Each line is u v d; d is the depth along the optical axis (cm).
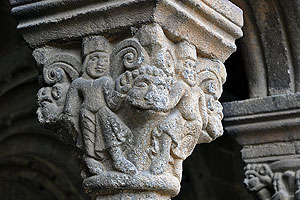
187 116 399
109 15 398
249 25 599
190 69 405
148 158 388
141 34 390
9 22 735
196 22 407
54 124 410
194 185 845
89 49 403
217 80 430
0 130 755
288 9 582
